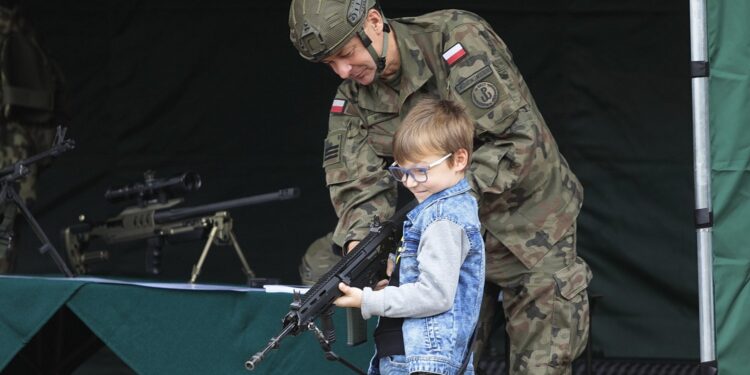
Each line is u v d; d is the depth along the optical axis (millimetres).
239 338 13539
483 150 12867
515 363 13672
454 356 10531
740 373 13438
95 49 22844
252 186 22750
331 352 10797
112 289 13859
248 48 22812
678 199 21641
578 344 13617
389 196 13508
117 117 22812
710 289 13484
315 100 22734
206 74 22812
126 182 22812
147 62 22828
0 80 18969
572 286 13484
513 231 13469
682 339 21438
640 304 21594
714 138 13484
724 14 13461
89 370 21906
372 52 12859
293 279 22547
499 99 12875
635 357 21359
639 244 21672
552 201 13531
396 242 11242
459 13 13492
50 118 19781
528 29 22078
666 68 21766
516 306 13648
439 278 10336
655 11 21766
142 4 22812
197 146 22828
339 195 13711
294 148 22750
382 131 13711
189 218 18672
